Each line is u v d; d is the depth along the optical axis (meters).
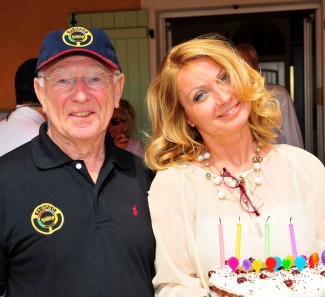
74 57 1.40
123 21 4.01
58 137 1.44
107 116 1.45
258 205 1.53
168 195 1.56
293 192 1.55
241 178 1.56
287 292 1.32
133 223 1.44
